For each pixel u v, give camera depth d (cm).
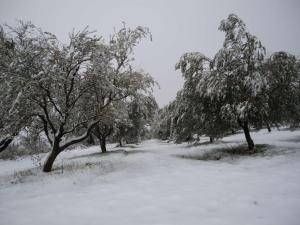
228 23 1711
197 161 1589
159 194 791
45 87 1276
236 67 1702
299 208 580
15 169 1869
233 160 1535
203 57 1836
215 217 564
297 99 1752
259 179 902
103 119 1488
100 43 1346
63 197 827
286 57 1706
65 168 1410
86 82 1385
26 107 1284
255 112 1673
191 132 2016
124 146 3916
